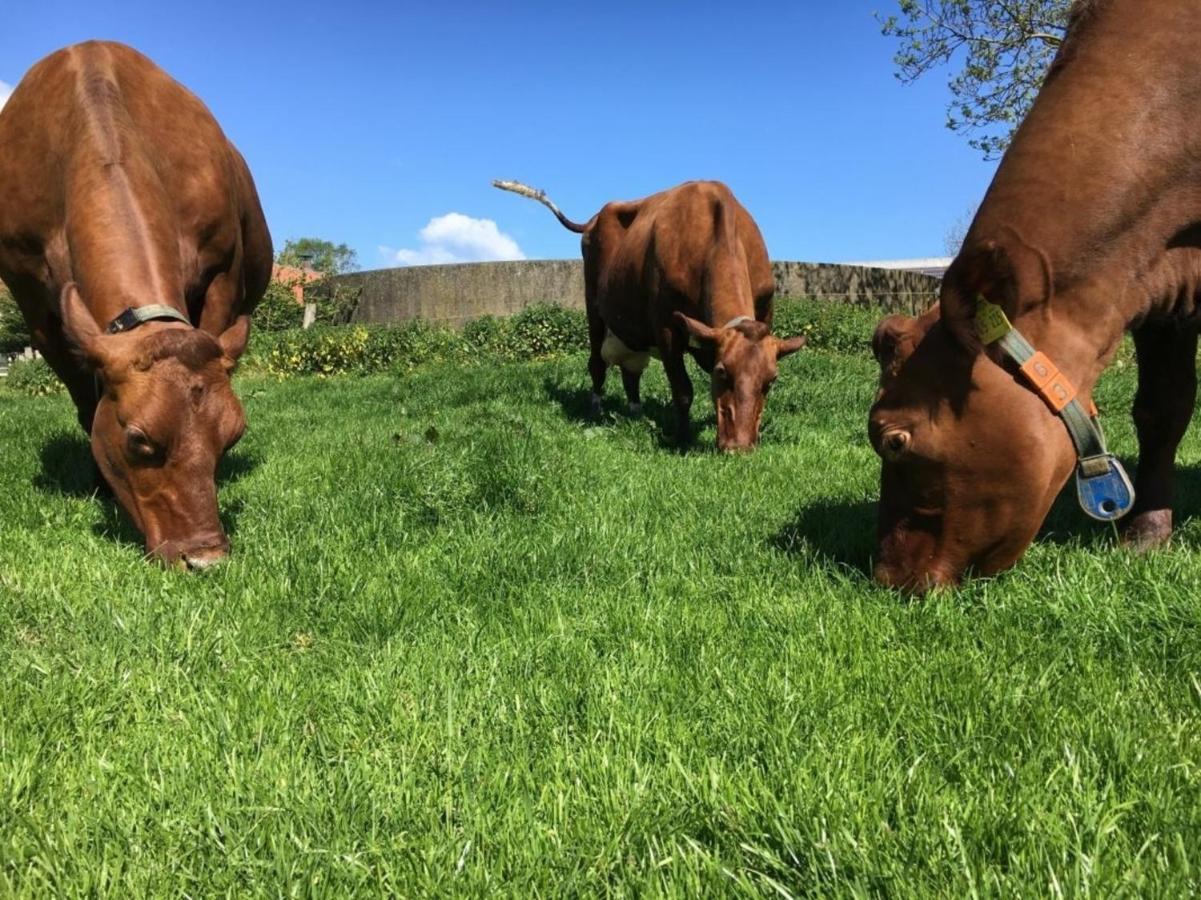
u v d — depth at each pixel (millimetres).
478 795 976
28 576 1642
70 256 2125
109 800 969
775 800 913
